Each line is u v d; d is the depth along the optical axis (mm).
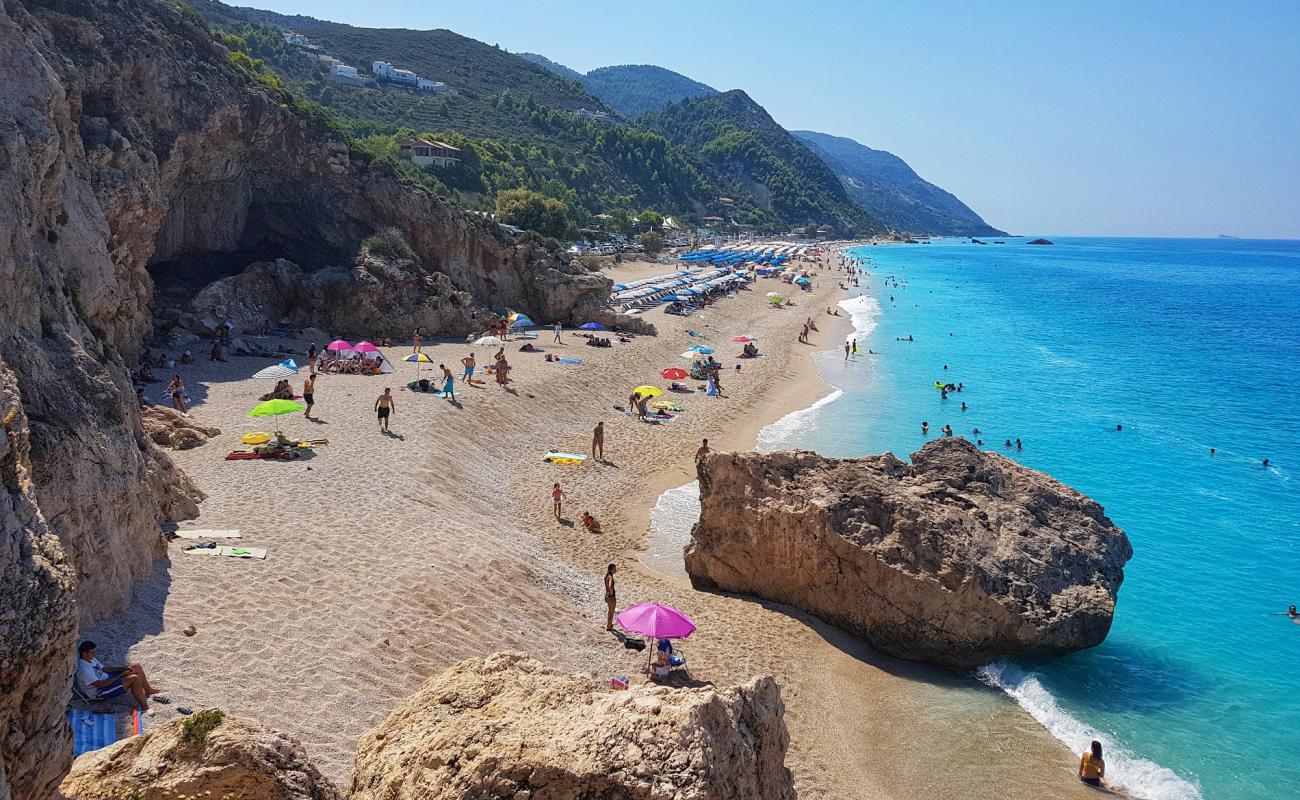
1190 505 38500
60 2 45688
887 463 27000
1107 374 69000
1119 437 49469
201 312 51188
